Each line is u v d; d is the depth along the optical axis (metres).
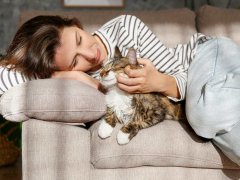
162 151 1.43
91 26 2.07
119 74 1.43
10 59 1.59
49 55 1.50
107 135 1.43
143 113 1.45
